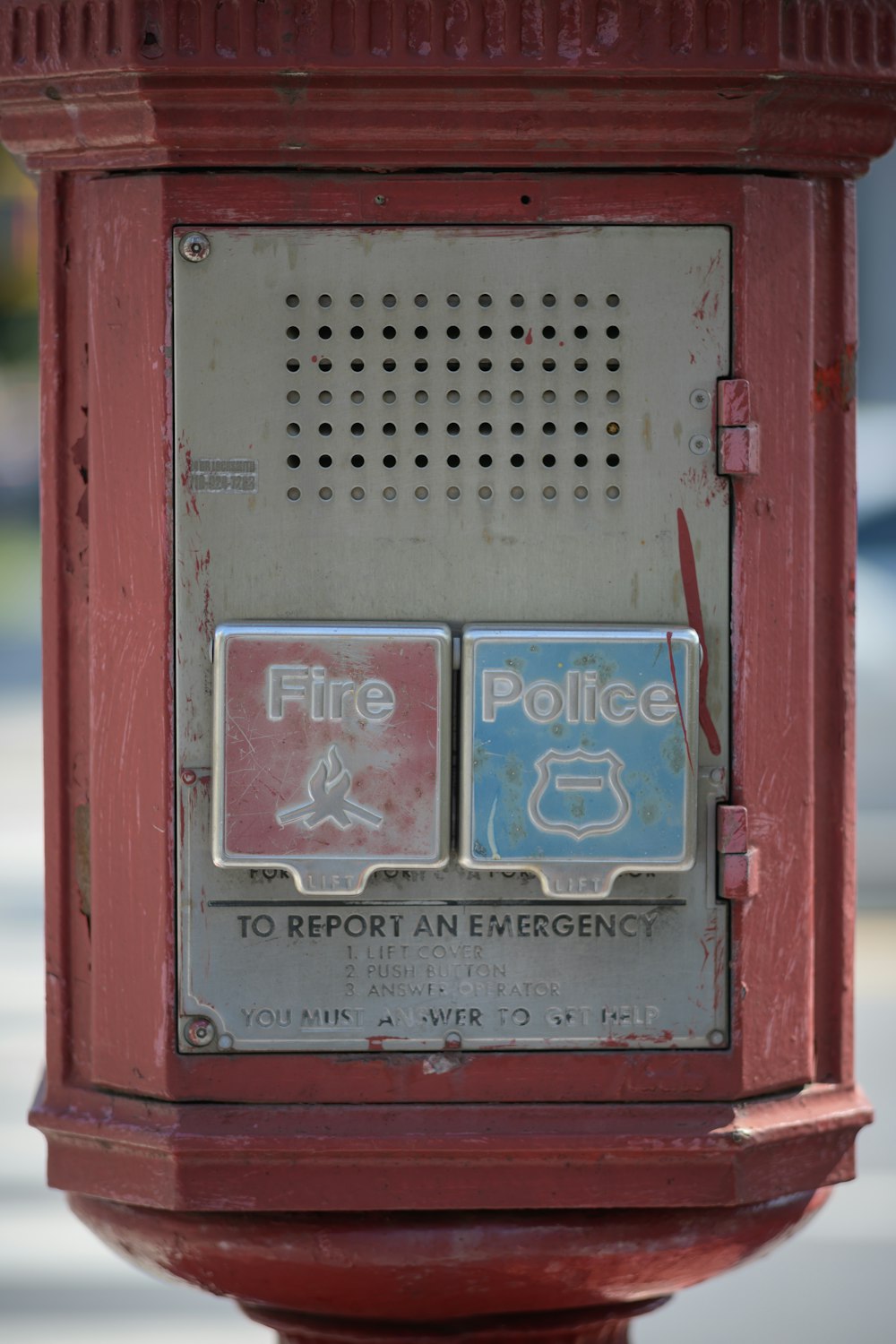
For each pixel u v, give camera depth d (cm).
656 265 384
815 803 403
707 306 385
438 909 387
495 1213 396
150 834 390
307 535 385
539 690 380
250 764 380
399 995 388
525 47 370
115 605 393
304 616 386
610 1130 387
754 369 386
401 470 386
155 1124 390
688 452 387
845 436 400
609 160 382
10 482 4919
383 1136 385
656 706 381
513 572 387
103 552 393
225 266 382
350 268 383
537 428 386
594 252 383
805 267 391
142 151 382
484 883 386
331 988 388
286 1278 402
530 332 384
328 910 387
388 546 386
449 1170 390
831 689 402
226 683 380
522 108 375
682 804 382
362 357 384
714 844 389
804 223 391
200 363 383
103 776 396
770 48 372
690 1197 391
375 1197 390
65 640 403
